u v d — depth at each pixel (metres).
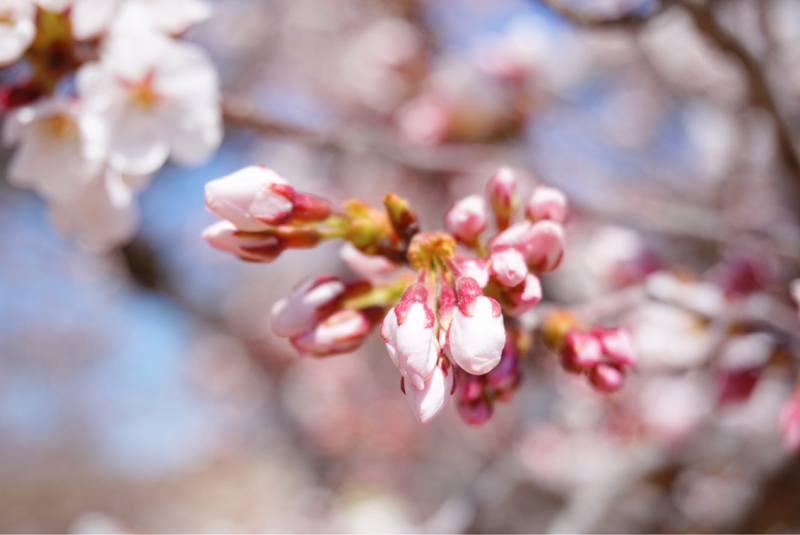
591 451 0.56
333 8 1.17
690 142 0.72
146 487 2.23
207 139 0.31
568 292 0.57
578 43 0.78
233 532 1.40
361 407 1.18
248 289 1.33
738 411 0.37
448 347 0.27
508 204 0.30
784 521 0.42
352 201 0.29
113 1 0.30
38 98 0.31
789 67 0.47
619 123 0.78
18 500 2.15
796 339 0.34
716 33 0.32
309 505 1.09
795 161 0.34
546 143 0.59
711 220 0.38
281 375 1.23
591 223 0.65
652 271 0.39
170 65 0.31
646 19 0.31
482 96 0.56
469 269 0.27
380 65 0.74
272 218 0.28
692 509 0.51
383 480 1.10
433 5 0.81
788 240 0.37
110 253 1.10
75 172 0.31
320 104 1.11
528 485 0.55
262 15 1.21
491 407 0.29
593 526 0.44
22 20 0.30
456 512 0.54
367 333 0.29
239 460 2.06
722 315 0.34
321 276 0.29
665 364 0.37
